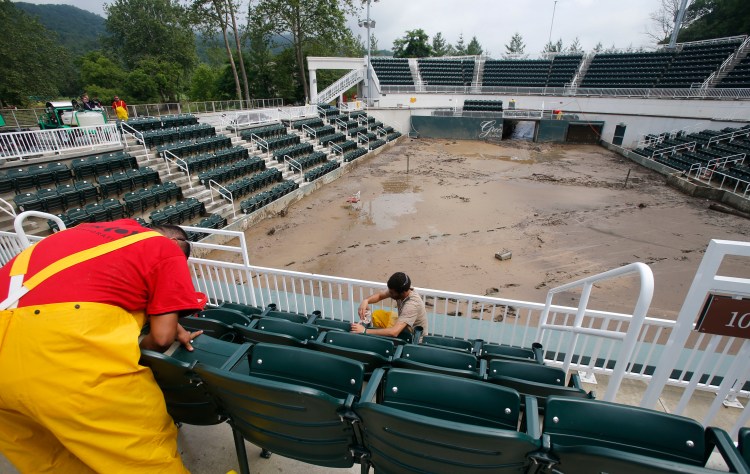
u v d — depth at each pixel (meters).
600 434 1.40
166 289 1.48
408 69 35.22
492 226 12.26
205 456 2.06
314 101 30.66
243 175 14.99
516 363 2.34
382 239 11.32
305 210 14.05
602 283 8.65
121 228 1.53
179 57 43.97
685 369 3.12
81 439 1.25
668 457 1.34
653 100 24.75
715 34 35.75
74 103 13.61
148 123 15.51
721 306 1.61
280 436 1.63
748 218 12.60
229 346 2.04
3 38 29.50
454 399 1.61
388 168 20.80
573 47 74.81
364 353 2.22
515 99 30.34
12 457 1.39
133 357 1.32
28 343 1.16
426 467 1.41
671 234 11.38
